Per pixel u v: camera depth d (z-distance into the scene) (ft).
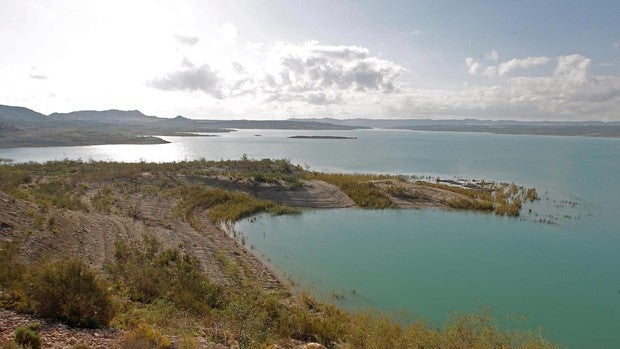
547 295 75.15
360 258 93.91
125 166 192.65
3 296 38.55
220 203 140.97
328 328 51.16
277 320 52.29
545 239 113.19
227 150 446.19
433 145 597.93
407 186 173.68
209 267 78.18
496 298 73.46
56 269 39.40
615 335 60.70
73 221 86.07
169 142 593.83
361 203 153.28
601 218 138.31
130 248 79.41
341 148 503.20
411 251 100.42
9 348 27.22
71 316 36.47
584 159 386.11
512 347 48.73
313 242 106.52
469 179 232.94
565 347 56.44
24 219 75.05
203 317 50.29
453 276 83.87
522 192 184.34
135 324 40.57
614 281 82.53
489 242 108.99
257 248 99.14
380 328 49.80
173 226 104.99
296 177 182.29
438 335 49.49
